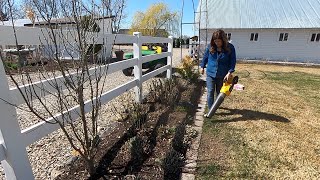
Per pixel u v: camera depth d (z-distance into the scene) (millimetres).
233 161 2873
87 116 4254
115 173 2494
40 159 2828
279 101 5742
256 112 4758
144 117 3982
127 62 4289
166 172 2555
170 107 4766
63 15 2008
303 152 3166
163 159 2676
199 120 4215
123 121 3828
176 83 6531
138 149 2812
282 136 3635
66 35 2316
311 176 2645
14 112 1936
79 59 2182
